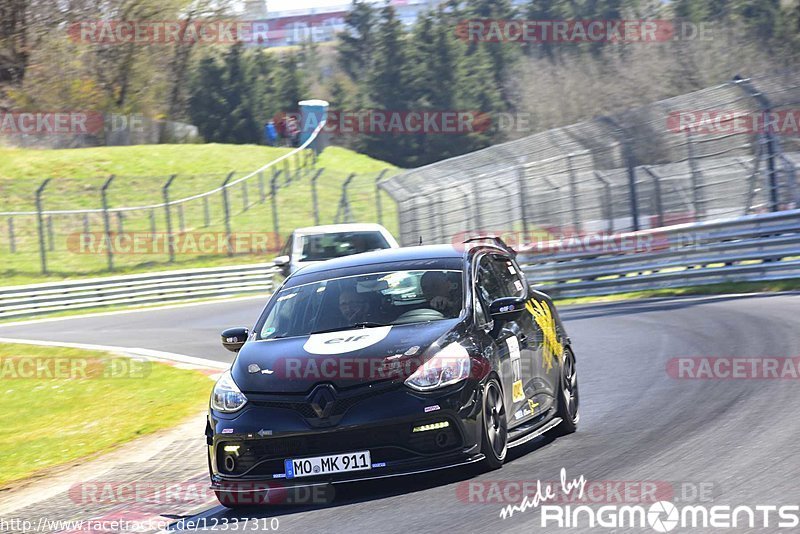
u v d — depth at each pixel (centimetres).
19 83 16350
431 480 2152
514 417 2312
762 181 6981
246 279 10769
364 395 2047
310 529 1881
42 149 16000
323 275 2536
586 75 19450
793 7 18825
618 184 7625
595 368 3775
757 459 2058
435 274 2430
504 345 2322
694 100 7119
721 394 2930
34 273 11431
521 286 2709
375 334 2205
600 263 7125
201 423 3541
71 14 16400
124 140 17588
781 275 6247
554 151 8219
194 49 19275
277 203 13762
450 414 2047
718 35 18462
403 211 9606
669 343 4194
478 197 8825
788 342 3803
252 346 2333
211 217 13350
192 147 16388
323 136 17188
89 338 6869
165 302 10350
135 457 3098
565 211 7994
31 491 2784
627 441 2406
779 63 18088
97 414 4059
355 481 2114
